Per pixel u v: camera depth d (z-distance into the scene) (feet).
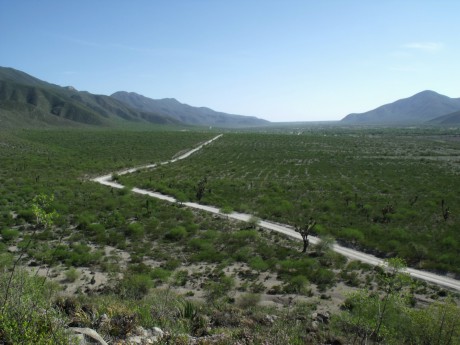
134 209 148.56
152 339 33.47
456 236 118.21
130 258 96.17
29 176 207.00
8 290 27.58
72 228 118.62
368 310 45.78
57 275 78.69
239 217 145.07
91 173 244.01
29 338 23.13
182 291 74.95
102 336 31.53
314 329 48.32
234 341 37.99
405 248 106.11
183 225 129.18
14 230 104.99
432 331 43.65
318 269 89.92
